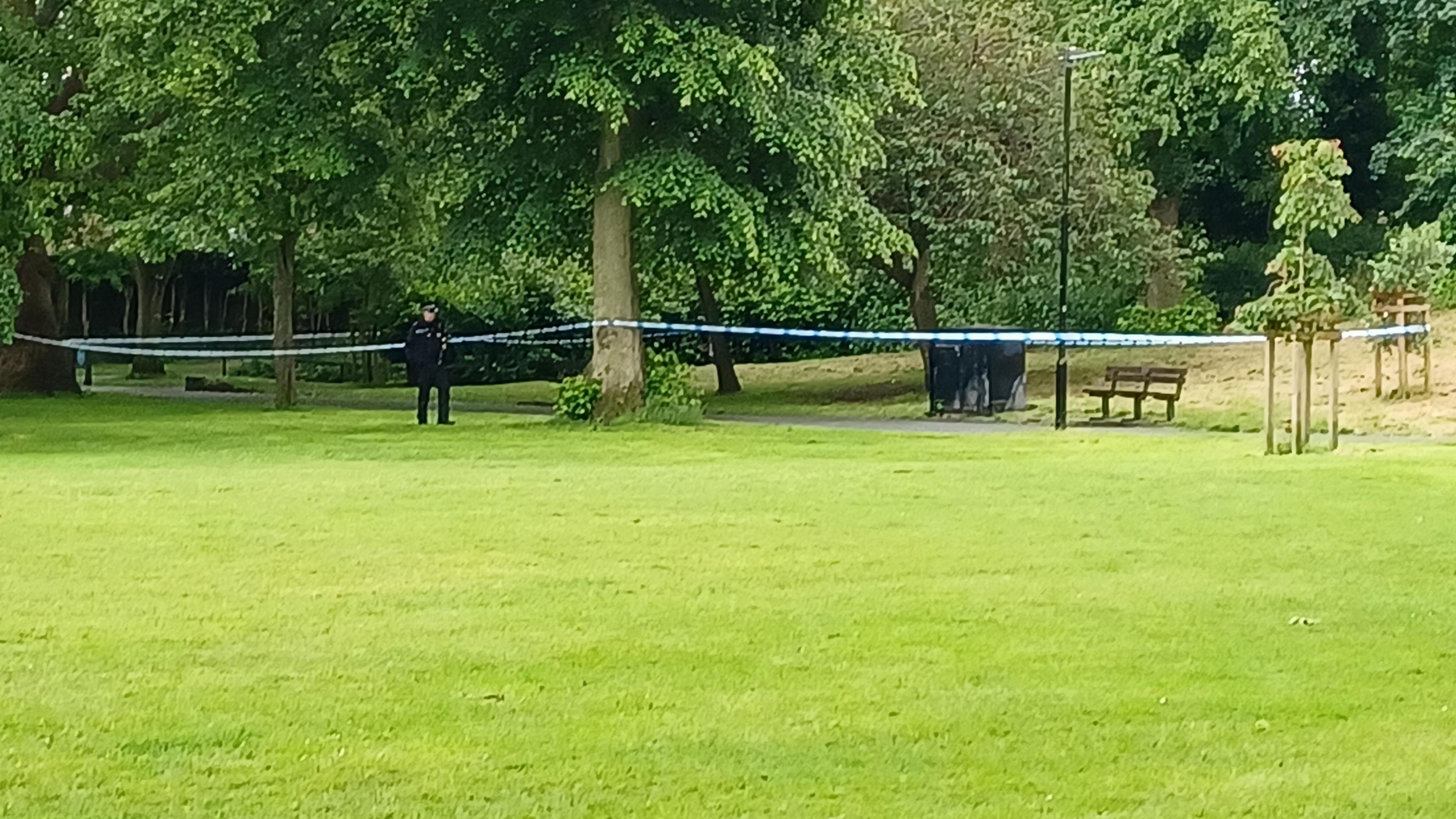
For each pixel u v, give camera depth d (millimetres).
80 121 30500
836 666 7984
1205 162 44656
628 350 27438
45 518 13500
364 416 30359
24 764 6328
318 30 27375
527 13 25156
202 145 28344
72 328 57656
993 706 7219
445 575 10695
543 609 9477
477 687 7547
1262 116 41750
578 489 15977
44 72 32031
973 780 6164
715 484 16516
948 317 42250
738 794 5988
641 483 16672
